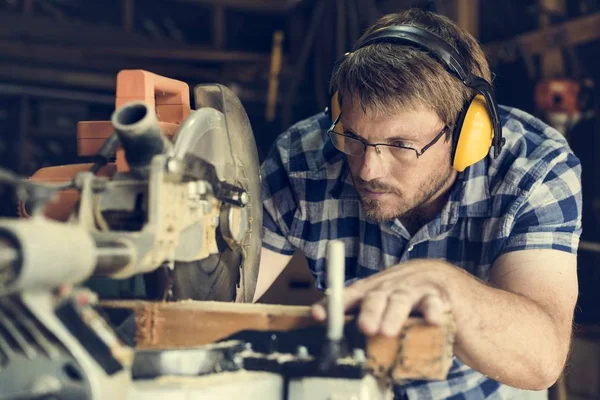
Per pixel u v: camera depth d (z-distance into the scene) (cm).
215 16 502
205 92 123
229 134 121
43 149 453
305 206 167
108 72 461
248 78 482
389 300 85
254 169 133
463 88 131
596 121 337
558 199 139
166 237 91
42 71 437
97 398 71
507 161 148
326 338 83
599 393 297
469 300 93
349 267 168
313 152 168
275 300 270
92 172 100
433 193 139
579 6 356
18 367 73
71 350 71
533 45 349
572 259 137
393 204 137
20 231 66
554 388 301
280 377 86
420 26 133
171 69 474
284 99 482
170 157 92
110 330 78
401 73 126
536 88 330
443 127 132
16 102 438
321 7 427
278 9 514
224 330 94
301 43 502
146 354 82
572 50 336
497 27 390
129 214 93
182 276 102
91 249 75
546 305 123
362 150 134
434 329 83
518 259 136
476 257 153
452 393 155
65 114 447
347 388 81
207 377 83
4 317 72
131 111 91
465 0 386
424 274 93
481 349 96
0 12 434
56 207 109
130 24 474
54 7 460
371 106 128
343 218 166
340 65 137
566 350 113
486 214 149
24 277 65
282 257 175
